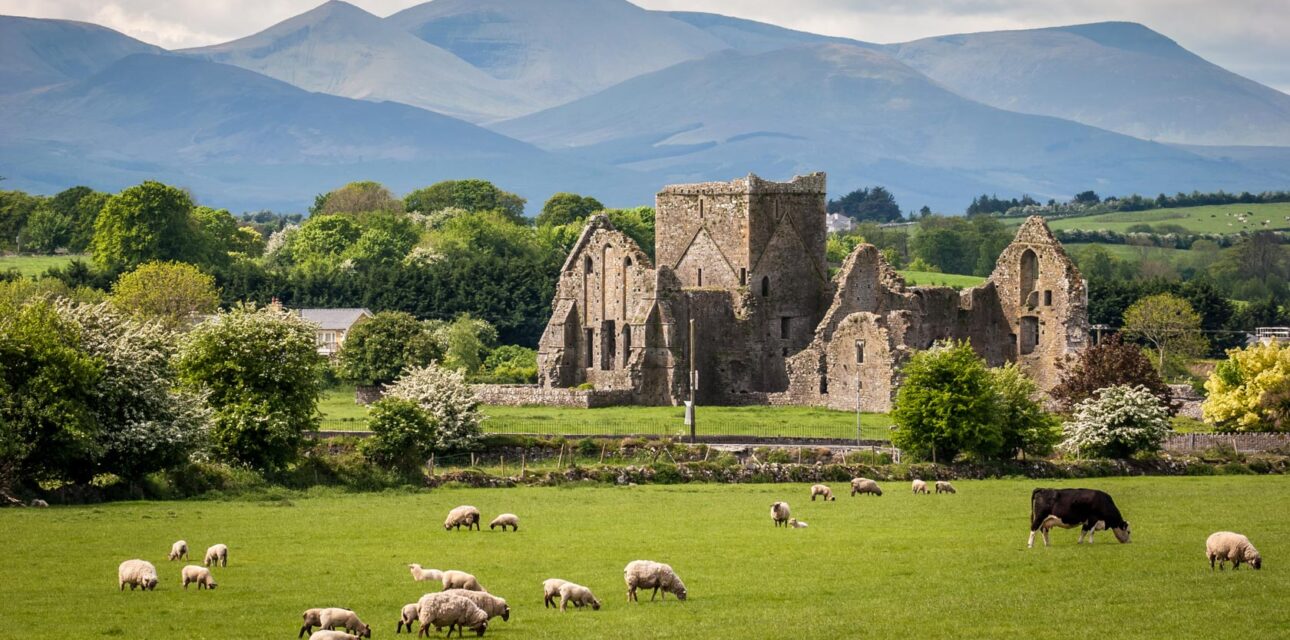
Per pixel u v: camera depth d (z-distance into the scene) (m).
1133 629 130.12
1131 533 182.75
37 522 193.25
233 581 152.62
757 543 178.62
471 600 126.31
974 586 148.50
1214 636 127.75
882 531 188.88
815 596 144.62
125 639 127.56
